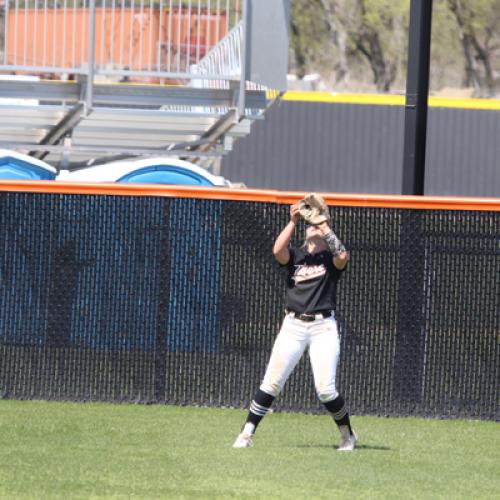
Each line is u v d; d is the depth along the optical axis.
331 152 108.62
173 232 42.25
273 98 57.88
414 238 41.88
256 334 42.16
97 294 42.25
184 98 56.91
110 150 59.81
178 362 42.31
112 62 55.44
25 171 55.28
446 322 42.00
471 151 109.38
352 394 42.00
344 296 41.91
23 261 42.16
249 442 34.31
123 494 27.66
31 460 31.47
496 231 41.91
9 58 62.97
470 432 39.19
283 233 33.41
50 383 42.31
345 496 28.08
